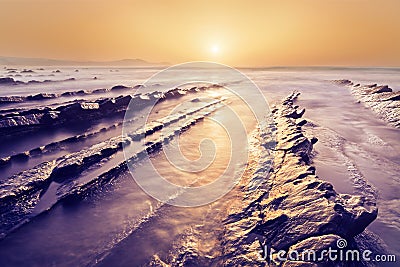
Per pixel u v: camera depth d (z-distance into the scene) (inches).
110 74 3272.6
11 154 440.5
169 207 311.6
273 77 3253.0
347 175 405.4
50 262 219.1
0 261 218.4
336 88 1923.0
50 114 650.8
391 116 843.4
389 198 340.2
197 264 219.5
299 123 705.0
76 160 402.0
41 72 3225.9
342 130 701.9
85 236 253.4
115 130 647.1
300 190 302.7
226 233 260.4
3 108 772.0
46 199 314.7
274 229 249.9
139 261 222.2
